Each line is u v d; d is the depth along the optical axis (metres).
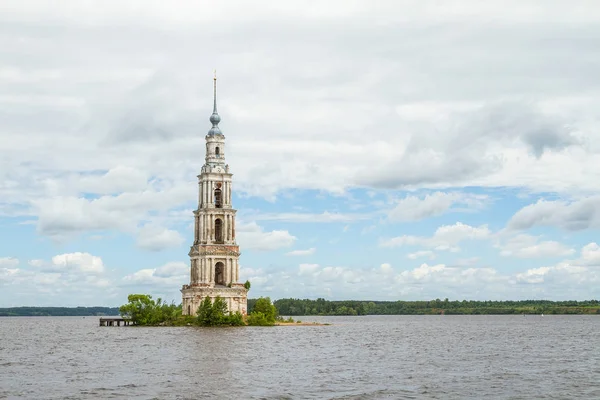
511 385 99.31
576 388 96.69
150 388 95.25
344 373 112.06
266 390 93.88
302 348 161.88
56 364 126.06
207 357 136.62
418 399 87.69
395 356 143.62
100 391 92.75
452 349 165.88
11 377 107.56
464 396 89.94
